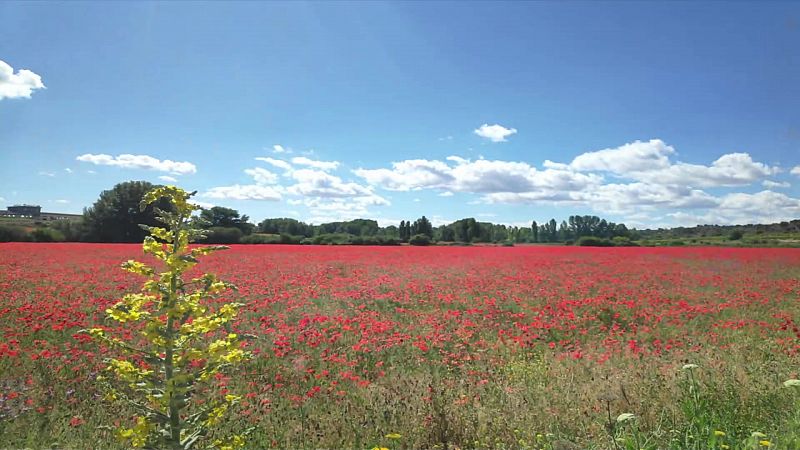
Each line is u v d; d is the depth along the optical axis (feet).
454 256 113.70
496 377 23.26
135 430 12.09
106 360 12.36
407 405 19.04
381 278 65.21
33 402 19.43
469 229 302.04
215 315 12.74
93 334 12.03
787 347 27.22
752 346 27.81
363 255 113.60
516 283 59.52
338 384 22.91
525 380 22.57
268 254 113.09
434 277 68.28
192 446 12.63
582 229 430.20
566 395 19.39
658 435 14.21
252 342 30.22
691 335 32.89
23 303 41.55
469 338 32.58
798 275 73.00
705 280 66.28
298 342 31.14
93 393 20.40
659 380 19.88
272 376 24.07
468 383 21.93
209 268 76.18
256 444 16.15
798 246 181.06
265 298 46.52
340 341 31.76
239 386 22.09
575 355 25.62
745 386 19.26
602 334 34.14
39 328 30.76
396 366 26.23
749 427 15.30
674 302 46.24
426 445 16.05
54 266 73.97
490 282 60.23
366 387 22.16
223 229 196.24
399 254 119.34
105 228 194.80
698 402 16.49
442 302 47.19
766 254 120.37
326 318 37.32
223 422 17.39
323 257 105.40
